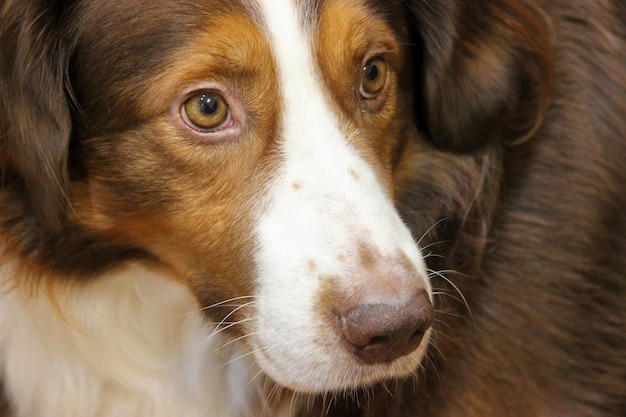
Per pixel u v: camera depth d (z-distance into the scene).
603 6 1.02
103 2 0.91
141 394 0.99
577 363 1.01
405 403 0.99
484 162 0.99
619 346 1.02
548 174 1.01
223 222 0.91
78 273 0.96
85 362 0.98
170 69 0.90
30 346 0.97
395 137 0.96
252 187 0.90
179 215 0.92
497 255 1.00
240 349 0.98
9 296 0.96
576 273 1.01
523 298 1.00
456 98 0.99
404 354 0.89
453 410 1.00
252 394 1.00
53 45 0.91
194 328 0.98
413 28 0.98
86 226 0.95
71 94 0.92
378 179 0.91
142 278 0.97
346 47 0.91
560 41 1.02
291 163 0.90
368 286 0.87
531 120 1.00
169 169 0.91
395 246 0.88
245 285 0.91
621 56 1.02
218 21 0.90
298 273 0.89
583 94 1.01
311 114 0.90
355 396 0.99
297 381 0.90
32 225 0.94
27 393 0.98
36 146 0.91
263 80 0.90
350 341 0.88
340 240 0.88
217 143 0.91
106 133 0.92
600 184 1.01
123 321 0.98
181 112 0.91
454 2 0.97
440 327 0.99
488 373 1.00
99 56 0.91
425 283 0.88
